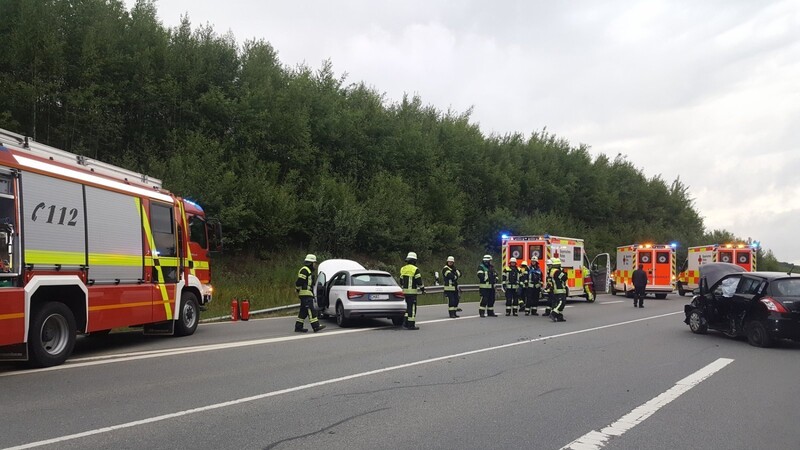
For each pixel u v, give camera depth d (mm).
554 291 16375
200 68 24453
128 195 10289
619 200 51000
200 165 21641
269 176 24719
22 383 7336
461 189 35656
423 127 36500
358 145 30000
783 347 11398
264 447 4926
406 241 28938
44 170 8211
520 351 10453
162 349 10344
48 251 8227
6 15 19859
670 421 5941
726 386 7695
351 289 13891
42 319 8250
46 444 4906
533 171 41688
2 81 19016
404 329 13766
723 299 12602
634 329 14383
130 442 4996
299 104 27156
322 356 9664
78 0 21641
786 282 11664
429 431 5480
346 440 5168
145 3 23781
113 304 9695
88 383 7375
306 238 26594
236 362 9023
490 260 17719
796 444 5230
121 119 21891
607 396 7008
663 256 29344
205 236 13680
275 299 19703
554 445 5102
